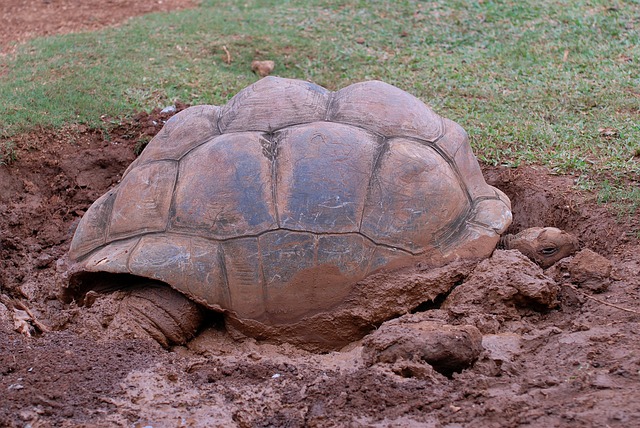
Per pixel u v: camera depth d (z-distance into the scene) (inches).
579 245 231.0
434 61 383.6
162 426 152.6
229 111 217.0
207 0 497.4
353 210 195.8
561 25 415.2
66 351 179.9
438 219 203.2
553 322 193.3
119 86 347.6
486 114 319.3
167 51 397.4
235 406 159.8
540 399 149.6
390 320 191.9
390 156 203.6
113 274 205.0
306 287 194.5
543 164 275.1
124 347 185.5
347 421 150.6
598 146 283.4
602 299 195.2
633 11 423.8
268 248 193.0
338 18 445.4
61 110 318.3
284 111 211.5
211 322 207.0
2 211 276.8
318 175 197.2
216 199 197.6
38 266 250.7
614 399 144.6
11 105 318.7
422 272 198.2
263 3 478.3
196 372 175.2
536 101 331.9
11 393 159.8
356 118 210.7
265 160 200.8
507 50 390.0
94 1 508.7
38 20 467.2
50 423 151.4
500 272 197.6
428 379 164.9
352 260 194.2
